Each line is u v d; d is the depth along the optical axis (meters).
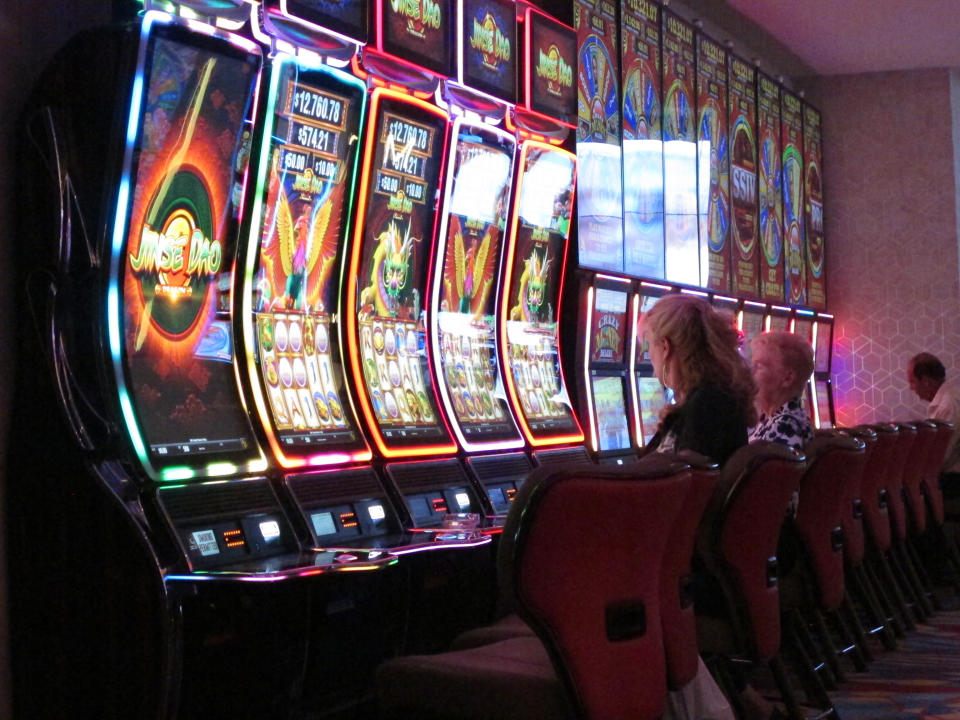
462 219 4.97
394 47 4.39
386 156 4.45
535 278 5.54
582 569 2.42
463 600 4.17
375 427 4.29
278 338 3.98
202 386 3.54
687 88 7.93
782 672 3.92
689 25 7.98
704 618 3.50
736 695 3.77
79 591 3.09
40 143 3.24
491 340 5.26
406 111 4.50
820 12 9.02
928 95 10.63
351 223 4.34
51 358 3.14
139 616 3.00
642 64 7.24
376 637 3.72
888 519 6.04
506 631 3.24
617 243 6.79
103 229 3.15
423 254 4.78
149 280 3.36
